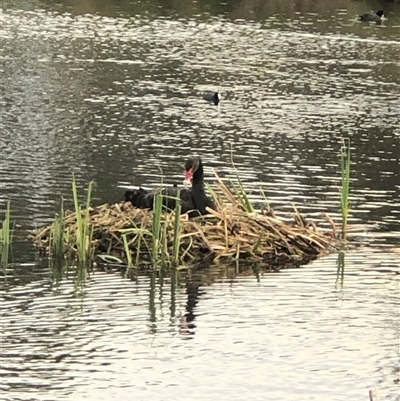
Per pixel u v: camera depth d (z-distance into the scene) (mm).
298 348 14398
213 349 14305
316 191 22766
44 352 13977
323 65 40406
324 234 19578
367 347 14477
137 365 13641
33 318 15266
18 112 29844
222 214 19062
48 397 12555
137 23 48000
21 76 35000
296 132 29125
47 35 43344
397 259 18609
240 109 31906
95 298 16297
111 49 41156
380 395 12883
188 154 25859
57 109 30516
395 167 25594
